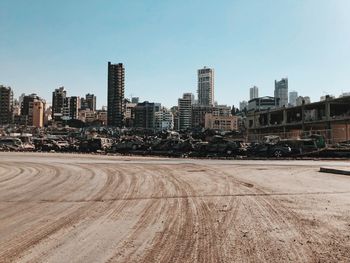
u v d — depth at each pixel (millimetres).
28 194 12477
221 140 47312
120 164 25578
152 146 52938
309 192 12805
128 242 6793
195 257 5961
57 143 64062
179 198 11562
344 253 6176
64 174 18969
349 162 29203
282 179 16641
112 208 9984
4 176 18484
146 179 16562
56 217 8891
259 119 107312
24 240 6918
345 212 9453
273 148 40156
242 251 6273
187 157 37906
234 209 9828
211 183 15180
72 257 5949
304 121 85875
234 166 23859
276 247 6492
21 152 51688
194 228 7816
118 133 162125
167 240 6926
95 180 16297
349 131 76375
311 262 5746
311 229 7746
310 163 27656
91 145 56812
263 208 9961
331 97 83688
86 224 8172
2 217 8906
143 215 9102
